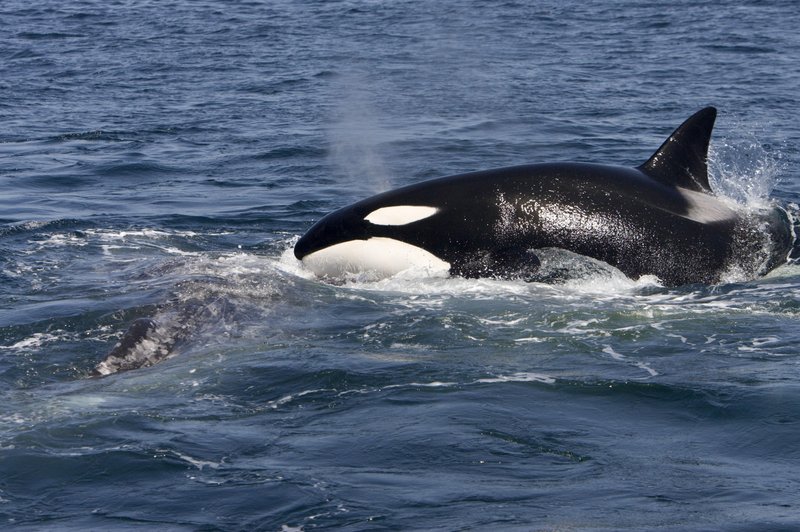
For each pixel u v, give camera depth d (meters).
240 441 26.89
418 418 28.06
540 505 22.72
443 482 24.11
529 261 41.91
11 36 143.62
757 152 71.00
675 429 27.34
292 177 66.50
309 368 32.44
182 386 31.30
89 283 42.53
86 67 117.62
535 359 33.25
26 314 38.47
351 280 43.03
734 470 24.62
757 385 30.12
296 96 99.62
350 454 25.81
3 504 23.78
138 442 26.88
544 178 42.75
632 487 23.62
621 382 30.61
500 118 87.00
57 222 53.47
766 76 104.69
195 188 63.41
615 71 110.38
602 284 41.75
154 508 23.31
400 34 145.62
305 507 22.97
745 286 42.03
